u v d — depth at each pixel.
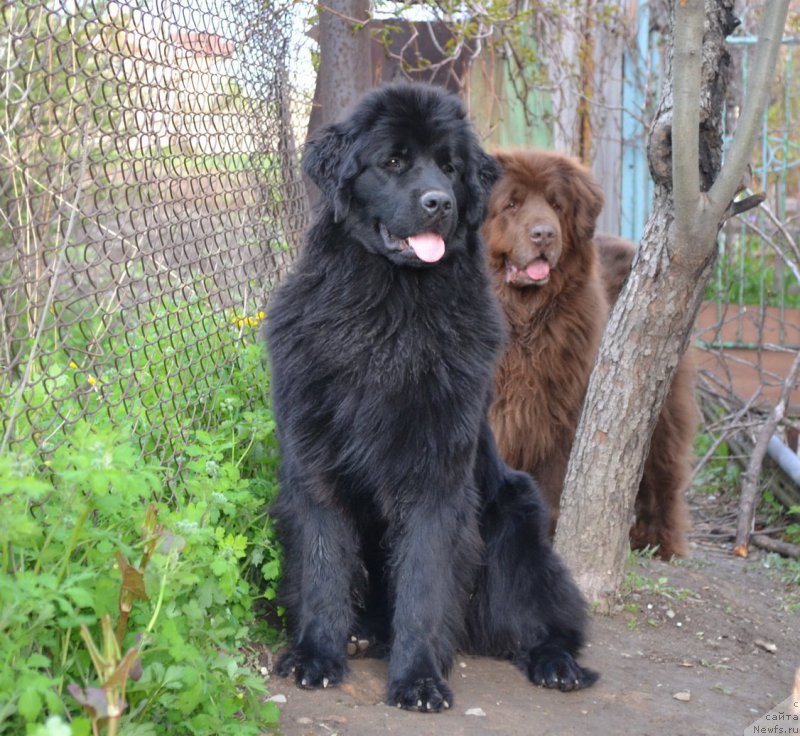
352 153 3.68
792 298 11.16
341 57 5.88
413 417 3.54
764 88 3.75
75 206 3.07
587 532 4.53
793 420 8.21
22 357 3.22
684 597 4.83
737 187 4.01
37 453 2.93
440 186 3.55
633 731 3.41
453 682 3.70
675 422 5.84
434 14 7.09
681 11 3.58
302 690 3.43
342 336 3.57
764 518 7.01
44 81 3.13
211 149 4.38
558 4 8.48
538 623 3.94
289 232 5.45
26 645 2.57
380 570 4.03
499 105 8.39
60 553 2.70
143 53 3.72
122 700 2.35
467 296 3.74
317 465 3.62
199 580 2.85
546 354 5.35
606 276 6.30
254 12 4.91
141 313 4.14
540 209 5.31
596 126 9.24
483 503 4.03
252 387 4.55
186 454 3.83
